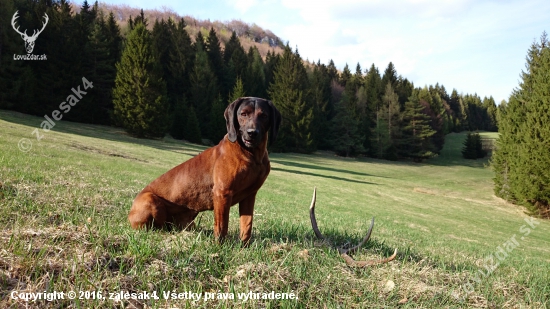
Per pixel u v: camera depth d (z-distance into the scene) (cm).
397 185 4009
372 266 416
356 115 7462
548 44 3234
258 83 7769
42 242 325
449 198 3434
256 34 19375
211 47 8150
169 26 7625
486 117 13650
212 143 6000
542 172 2827
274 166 3953
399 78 9569
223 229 425
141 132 4638
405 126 7831
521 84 3422
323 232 645
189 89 6569
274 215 1111
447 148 9481
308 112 6719
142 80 4581
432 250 951
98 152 2330
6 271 271
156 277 305
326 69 10212
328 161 6097
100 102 5162
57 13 4897
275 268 359
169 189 472
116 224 466
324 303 312
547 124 2816
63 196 616
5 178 690
